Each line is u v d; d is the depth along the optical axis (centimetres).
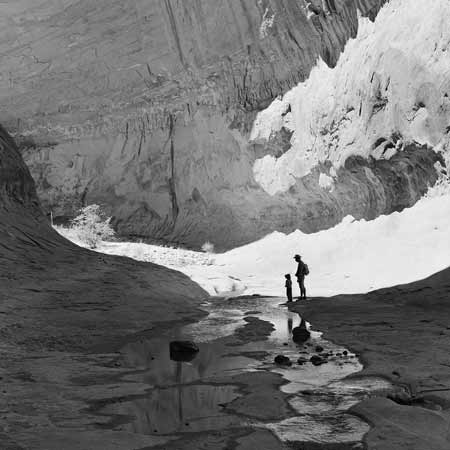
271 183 3009
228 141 3206
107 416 489
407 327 984
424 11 2305
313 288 1975
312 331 1013
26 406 522
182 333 1009
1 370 691
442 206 2186
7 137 2016
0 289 1191
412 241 2155
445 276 1532
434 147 2141
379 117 2389
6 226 1648
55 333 944
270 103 3075
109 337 954
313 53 2892
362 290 1850
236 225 3189
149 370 692
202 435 432
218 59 3155
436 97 2141
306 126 2855
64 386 605
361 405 489
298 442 411
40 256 1595
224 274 2320
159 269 1884
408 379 590
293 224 3020
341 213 2761
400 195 2406
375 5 2570
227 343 896
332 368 679
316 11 2758
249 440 415
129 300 1334
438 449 386
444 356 718
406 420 446
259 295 1836
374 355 744
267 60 3047
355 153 2478
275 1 2870
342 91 2641
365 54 2539
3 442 411
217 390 580
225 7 3028
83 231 2898
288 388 579
